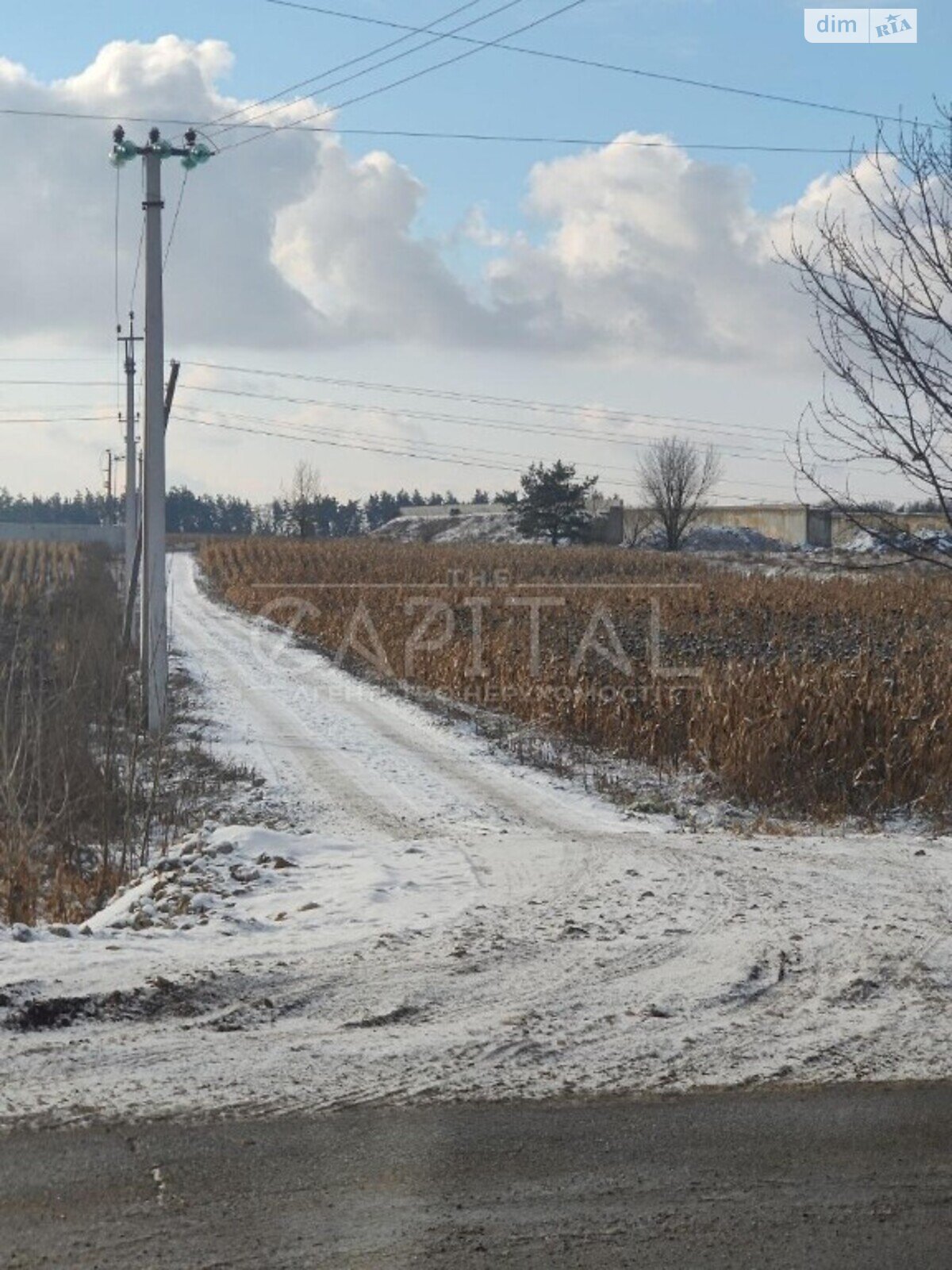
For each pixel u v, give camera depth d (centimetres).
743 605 3334
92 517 15775
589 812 1634
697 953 787
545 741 2136
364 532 12988
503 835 1286
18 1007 639
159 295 2167
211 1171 491
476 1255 438
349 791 1739
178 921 900
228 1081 574
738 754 1755
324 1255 435
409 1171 497
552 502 8288
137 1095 556
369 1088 573
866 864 1100
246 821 1519
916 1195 489
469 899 936
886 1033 661
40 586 4494
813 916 888
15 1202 464
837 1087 593
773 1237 455
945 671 1966
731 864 1091
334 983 709
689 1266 435
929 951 798
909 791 1695
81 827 1314
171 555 7781
